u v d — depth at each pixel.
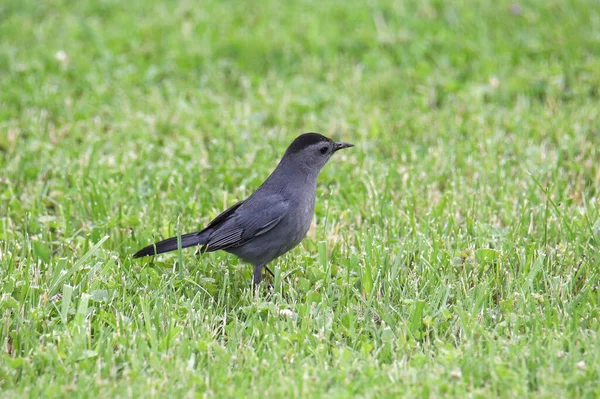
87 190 12.64
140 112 15.48
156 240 11.38
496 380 7.87
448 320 9.24
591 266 10.23
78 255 10.88
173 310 9.33
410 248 10.67
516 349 8.33
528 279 9.62
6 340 8.64
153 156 13.98
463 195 12.38
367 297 9.70
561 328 8.86
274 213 9.97
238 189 12.73
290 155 10.22
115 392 7.80
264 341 8.76
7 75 17.12
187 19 19.70
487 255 10.28
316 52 17.86
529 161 13.27
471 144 13.68
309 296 9.52
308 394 7.68
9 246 11.09
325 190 12.69
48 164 13.56
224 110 15.53
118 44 18.28
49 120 15.41
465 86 16.17
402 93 16.22
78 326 8.70
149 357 8.38
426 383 7.79
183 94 16.31
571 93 15.70
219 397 7.75
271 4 20.27
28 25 19.19
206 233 10.23
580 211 11.71
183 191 12.55
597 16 18.52
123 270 10.33
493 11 19.17
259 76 16.88
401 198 12.49
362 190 12.80
